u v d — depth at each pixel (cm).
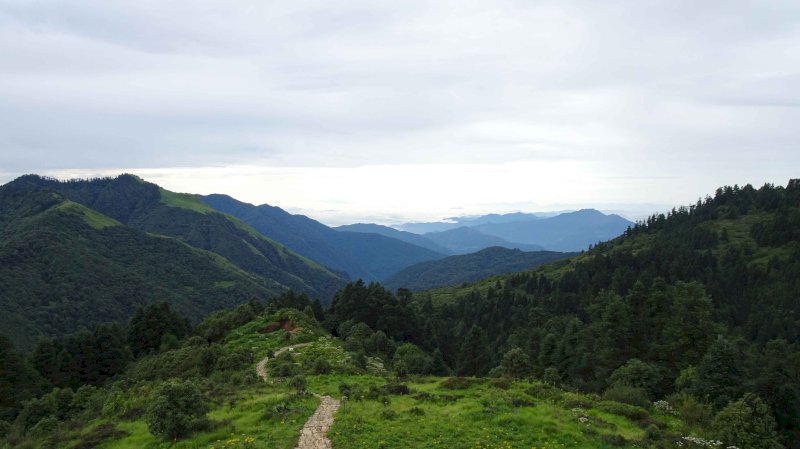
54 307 18500
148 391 5491
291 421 3203
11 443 4131
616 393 4388
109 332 9725
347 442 2764
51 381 8662
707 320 7131
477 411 3359
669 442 3086
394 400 3922
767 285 16575
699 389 4981
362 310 13000
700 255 19875
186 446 2880
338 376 5462
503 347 12875
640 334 7719
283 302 13412
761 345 12212
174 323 11488
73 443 3475
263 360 7388
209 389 5197
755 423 3170
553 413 3453
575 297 17688
